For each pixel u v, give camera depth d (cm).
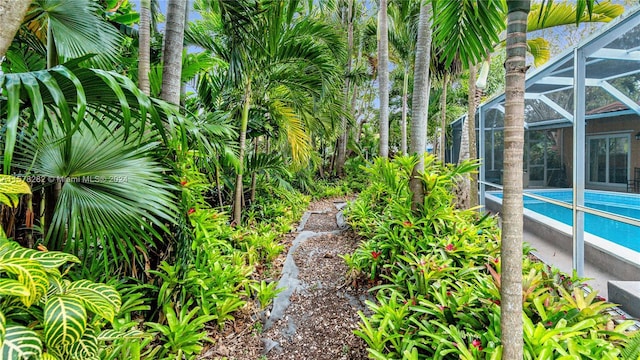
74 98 124
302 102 504
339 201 877
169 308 200
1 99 114
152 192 166
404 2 636
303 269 360
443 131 744
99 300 108
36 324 106
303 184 867
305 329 240
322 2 771
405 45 733
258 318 255
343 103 570
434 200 328
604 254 309
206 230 256
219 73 484
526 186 748
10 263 92
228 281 262
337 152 1213
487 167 718
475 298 191
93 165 160
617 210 473
